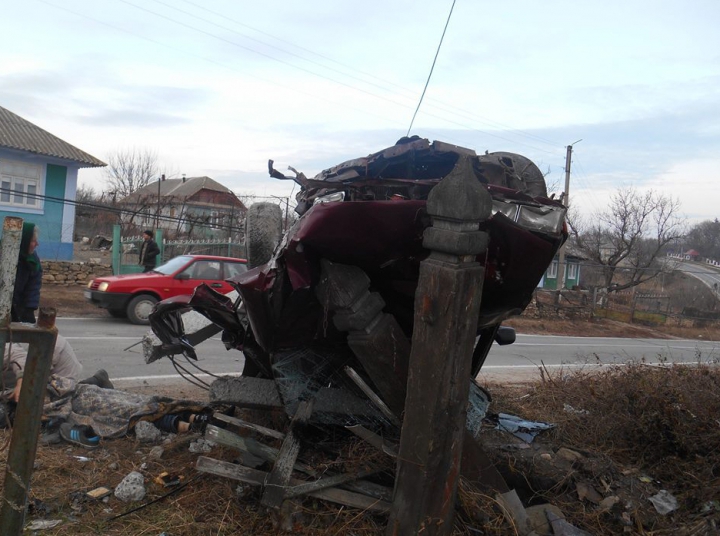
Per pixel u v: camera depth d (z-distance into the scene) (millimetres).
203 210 33750
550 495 4055
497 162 4238
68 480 3975
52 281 17234
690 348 20062
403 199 3562
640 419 4887
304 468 3746
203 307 4441
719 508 3889
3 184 19578
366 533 3354
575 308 26766
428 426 2881
